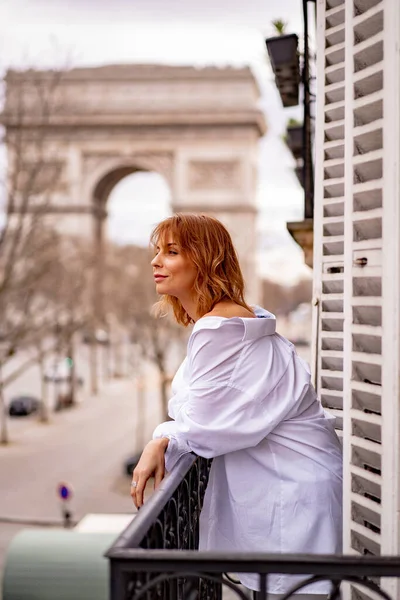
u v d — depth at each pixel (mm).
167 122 68375
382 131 2566
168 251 2975
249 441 2705
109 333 75875
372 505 2559
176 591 2588
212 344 2719
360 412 2635
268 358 2771
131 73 70250
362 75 2672
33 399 55656
